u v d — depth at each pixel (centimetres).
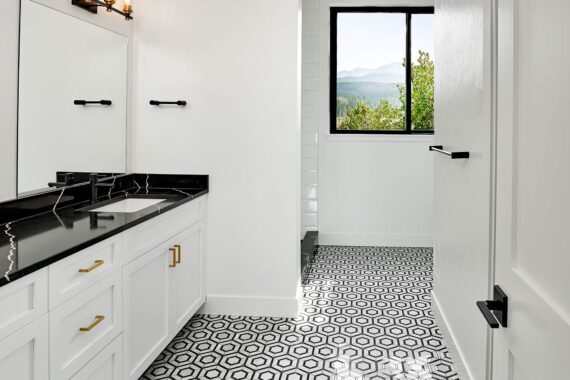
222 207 307
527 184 89
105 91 274
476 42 192
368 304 329
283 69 297
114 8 272
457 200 234
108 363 185
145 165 310
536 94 85
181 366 240
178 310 260
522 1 91
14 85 202
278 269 306
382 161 498
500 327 104
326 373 233
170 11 302
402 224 502
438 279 292
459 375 225
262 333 281
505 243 101
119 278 190
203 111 304
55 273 147
